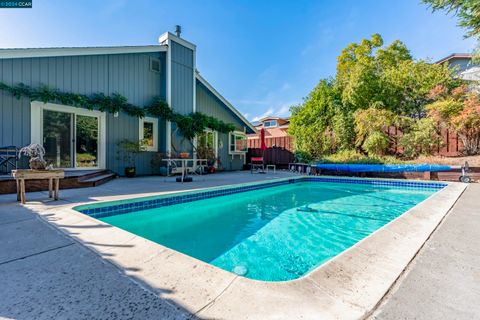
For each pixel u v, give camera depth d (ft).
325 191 26.37
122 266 5.76
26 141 21.91
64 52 23.82
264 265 9.10
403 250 6.93
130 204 14.58
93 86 26.73
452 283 5.13
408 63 39.22
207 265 5.78
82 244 7.13
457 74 41.11
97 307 4.19
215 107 44.04
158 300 4.40
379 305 4.34
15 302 4.33
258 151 52.26
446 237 8.11
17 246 6.97
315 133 41.37
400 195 23.94
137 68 31.32
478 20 18.71
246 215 16.42
